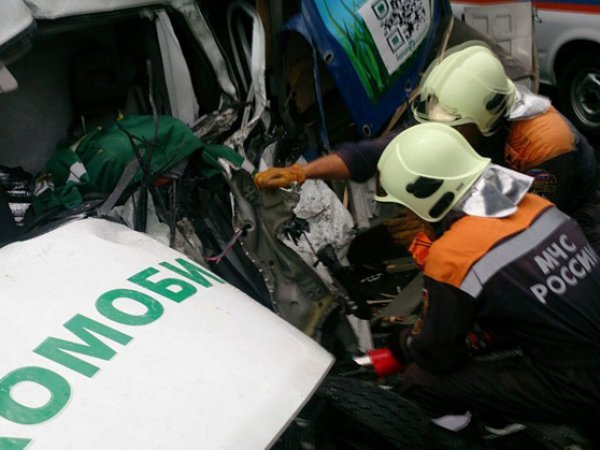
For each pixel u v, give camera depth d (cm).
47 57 290
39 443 137
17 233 243
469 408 226
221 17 332
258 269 264
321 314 267
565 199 274
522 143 274
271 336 176
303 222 294
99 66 295
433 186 207
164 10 294
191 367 159
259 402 157
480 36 395
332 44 321
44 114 292
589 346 200
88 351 156
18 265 180
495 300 197
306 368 171
